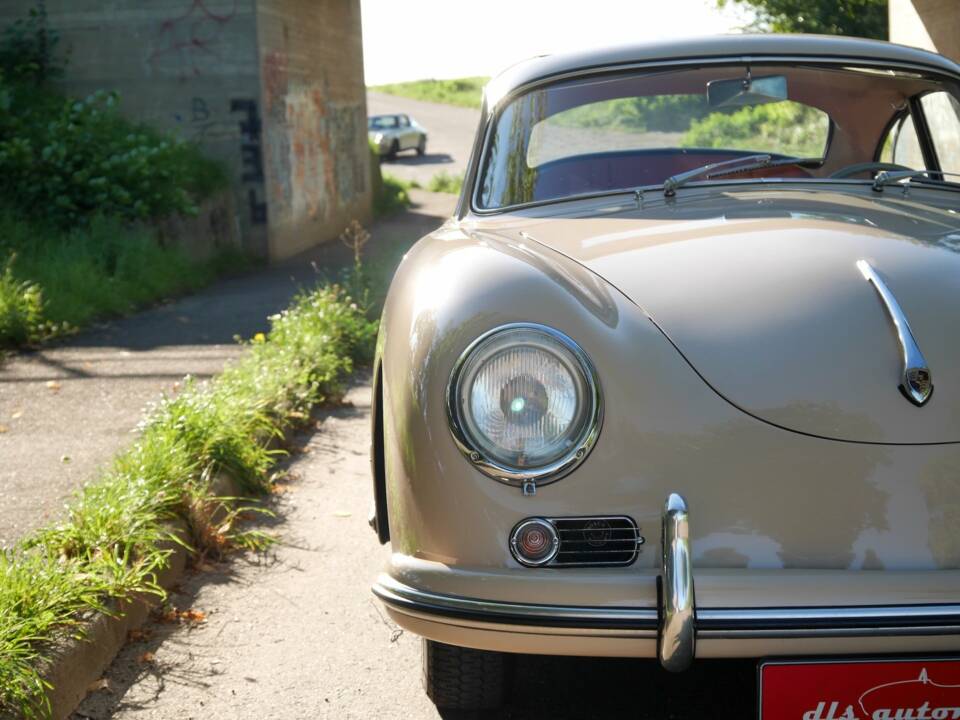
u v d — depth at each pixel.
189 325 8.88
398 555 2.21
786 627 1.95
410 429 2.15
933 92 3.44
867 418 2.07
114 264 10.45
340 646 3.13
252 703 2.79
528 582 2.03
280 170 14.58
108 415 5.75
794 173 3.37
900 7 13.20
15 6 14.06
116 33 13.98
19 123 11.81
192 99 13.98
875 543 2.03
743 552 2.03
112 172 11.52
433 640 2.35
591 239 2.57
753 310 2.19
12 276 8.92
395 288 2.75
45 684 2.62
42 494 4.31
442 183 27.36
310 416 5.86
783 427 2.06
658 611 2.00
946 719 2.04
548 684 2.87
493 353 2.08
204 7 13.79
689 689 2.83
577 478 2.06
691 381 2.09
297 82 15.47
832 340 2.14
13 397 6.25
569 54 3.49
